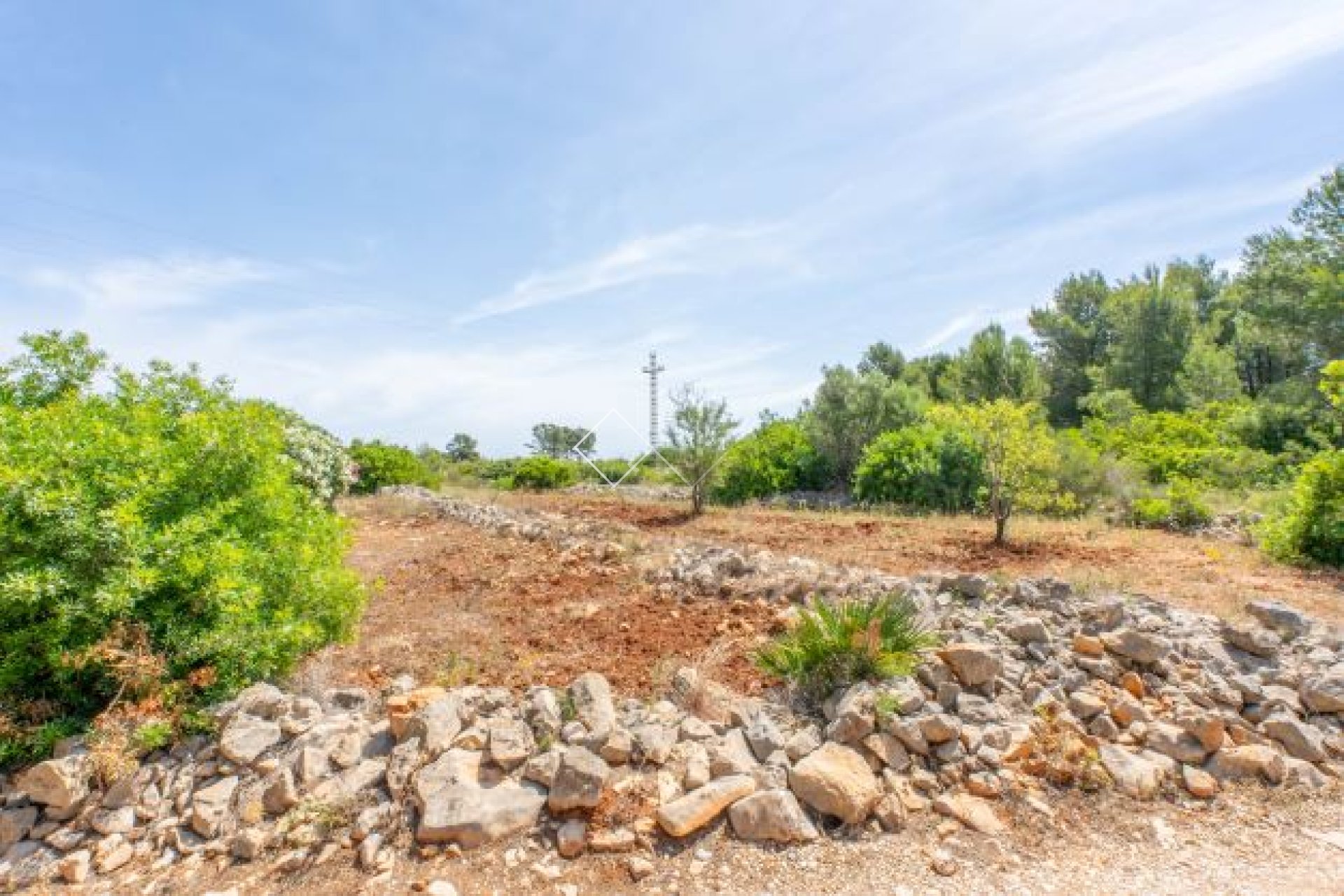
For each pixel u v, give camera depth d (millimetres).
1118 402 21422
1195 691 4258
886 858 3105
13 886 3051
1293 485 10242
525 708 3926
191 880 3025
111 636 3666
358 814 3279
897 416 17781
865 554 8594
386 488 17766
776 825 3162
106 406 4785
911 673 4242
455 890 2871
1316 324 20734
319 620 4965
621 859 3047
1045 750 3779
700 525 11633
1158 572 7281
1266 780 3676
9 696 3689
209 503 4445
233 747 3594
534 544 9555
